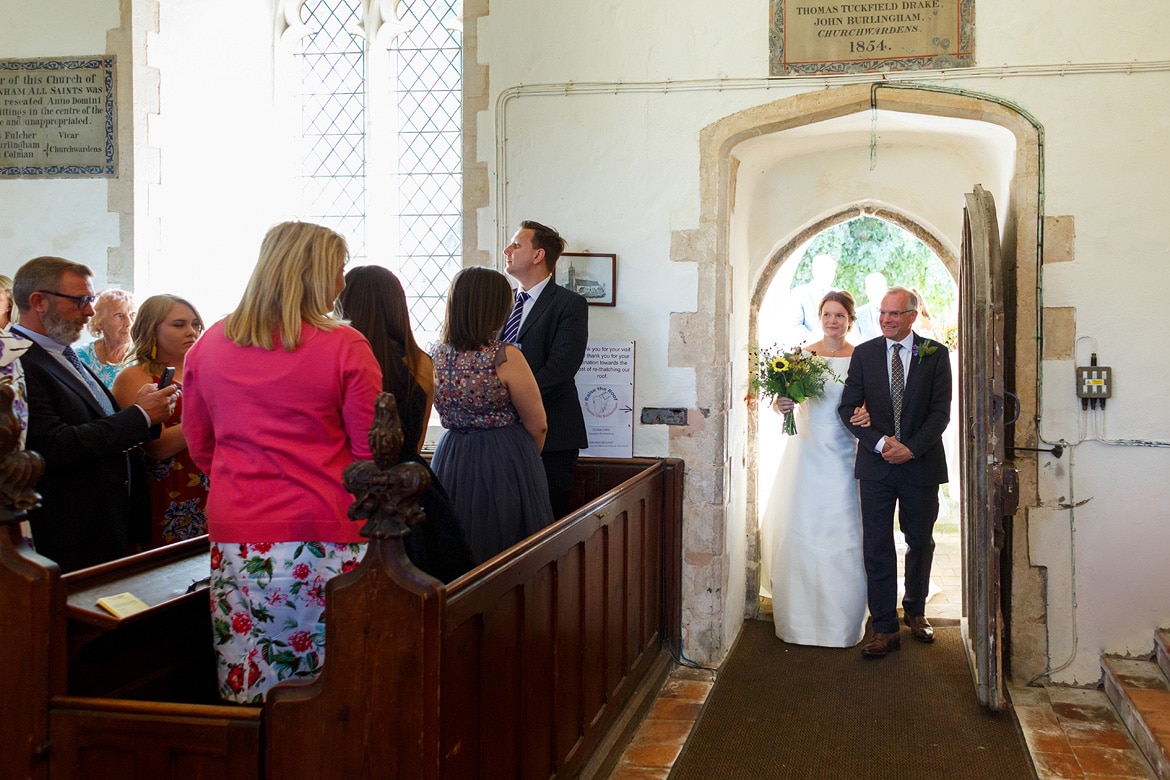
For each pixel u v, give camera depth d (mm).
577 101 4688
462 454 3178
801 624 4957
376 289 2512
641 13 4629
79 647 2182
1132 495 4230
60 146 5137
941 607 5590
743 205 5312
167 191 5301
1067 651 4301
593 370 4688
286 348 2121
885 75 4402
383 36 5637
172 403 3016
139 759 2010
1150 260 4195
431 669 1878
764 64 4520
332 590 1908
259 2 5719
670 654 4605
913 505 4758
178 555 2578
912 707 4074
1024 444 4293
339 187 5715
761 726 3875
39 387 2789
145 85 5152
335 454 2182
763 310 6566
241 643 2133
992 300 3834
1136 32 4188
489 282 3137
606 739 3453
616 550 3654
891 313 4738
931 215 5469
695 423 4633
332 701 1911
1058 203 4258
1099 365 4238
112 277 5102
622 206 4664
